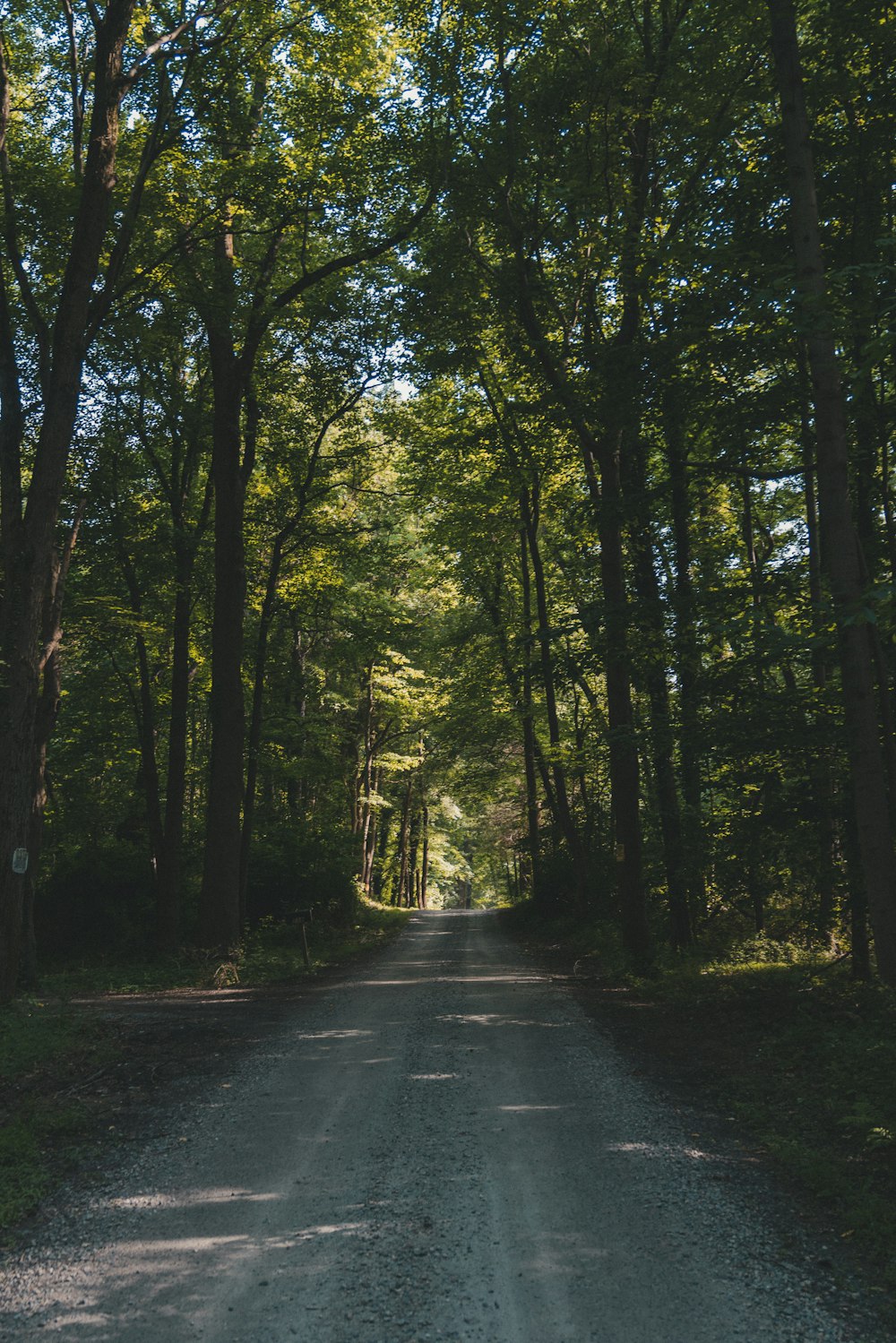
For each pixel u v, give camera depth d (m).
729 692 12.20
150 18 15.03
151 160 13.62
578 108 14.73
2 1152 6.30
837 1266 4.50
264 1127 6.98
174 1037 10.52
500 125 14.94
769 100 12.85
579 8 14.41
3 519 12.59
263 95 17.73
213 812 18.80
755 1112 6.91
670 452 13.91
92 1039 10.16
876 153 10.80
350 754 39.44
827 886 11.55
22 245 15.20
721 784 12.96
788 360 11.30
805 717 11.41
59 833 26.36
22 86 16.66
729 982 12.42
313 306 18.94
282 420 21.62
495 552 27.72
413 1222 5.13
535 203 15.41
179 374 21.39
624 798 15.78
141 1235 5.07
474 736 33.19
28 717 12.30
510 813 41.75
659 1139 6.49
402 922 36.00
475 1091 7.86
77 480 19.17
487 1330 3.99
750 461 13.00
